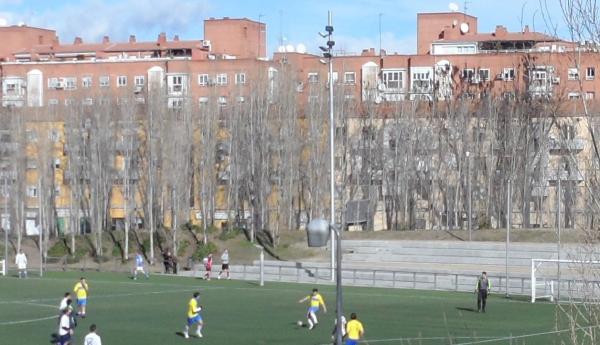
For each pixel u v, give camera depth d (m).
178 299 78.44
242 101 127.38
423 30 165.25
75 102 129.38
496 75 128.62
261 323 63.22
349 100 125.69
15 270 109.12
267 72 129.25
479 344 52.22
